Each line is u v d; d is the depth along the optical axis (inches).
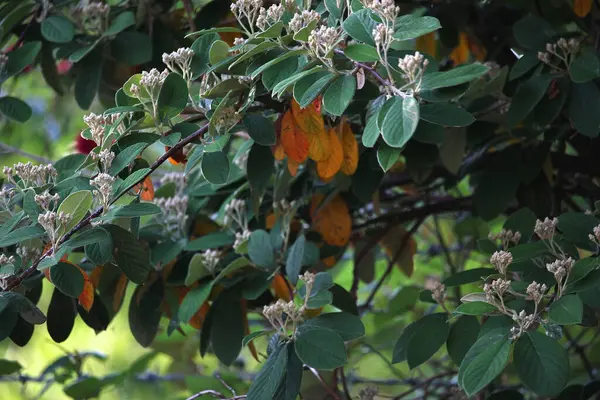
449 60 132.2
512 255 105.7
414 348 107.7
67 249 102.4
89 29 122.7
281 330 106.6
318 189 120.4
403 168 127.4
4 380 132.6
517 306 105.6
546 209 120.0
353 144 110.1
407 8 125.2
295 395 105.2
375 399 143.6
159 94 105.4
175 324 117.9
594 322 105.7
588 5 117.1
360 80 103.7
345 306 114.6
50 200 103.4
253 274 115.3
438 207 127.7
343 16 107.8
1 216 107.1
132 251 106.6
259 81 107.3
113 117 106.2
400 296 131.6
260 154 112.4
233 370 145.3
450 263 134.2
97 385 129.9
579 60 113.5
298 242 112.9
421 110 105.9
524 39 116.3
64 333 111.7
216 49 105.8
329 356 104.5
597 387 109.0
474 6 126.7
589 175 124.6
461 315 108.3
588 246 107.2
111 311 117.3
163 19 124.6
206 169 105.4
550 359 100.9
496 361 100.7
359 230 128.3
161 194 121.5
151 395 136.4
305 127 107.7
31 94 156.5
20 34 123.4
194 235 120.6
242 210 116.2
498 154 120.0
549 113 115.6
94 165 108.5
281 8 105.1
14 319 106.6
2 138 156.3
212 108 107.3
